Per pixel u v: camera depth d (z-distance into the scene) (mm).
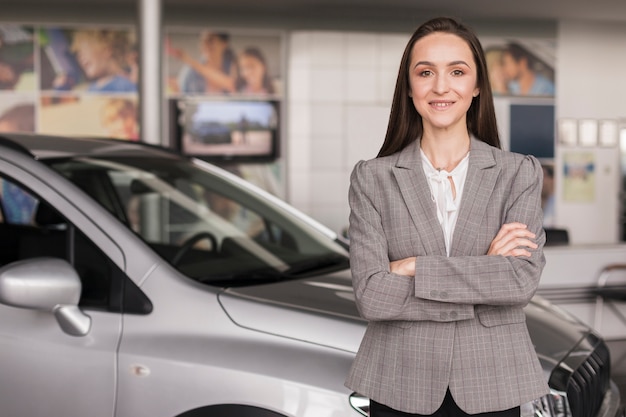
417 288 1734
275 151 10477
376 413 1853
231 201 3412
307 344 2303
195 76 10227
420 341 1781
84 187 2951
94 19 9914
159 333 2373
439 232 1820
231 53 10297
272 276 2789
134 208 3156
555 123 11266
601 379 2662
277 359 2275
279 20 10375
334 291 2643
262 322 2355
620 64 11391
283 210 3496
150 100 6188
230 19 10242
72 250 2541
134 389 2346
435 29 1880
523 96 11156
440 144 1899
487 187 1837
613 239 11531
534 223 1821
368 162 1925
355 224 1882
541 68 11164
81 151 3152
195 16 10164
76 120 10000
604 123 11422
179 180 3361
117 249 2484
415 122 1951
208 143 10312
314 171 10562
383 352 1830
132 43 10008
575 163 11367
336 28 10500
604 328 6066
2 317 2482
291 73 10461
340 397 2207
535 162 1878
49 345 2422
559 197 11359
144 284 2434
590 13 10617
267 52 10375
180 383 2305
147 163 3352
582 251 6000
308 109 10508
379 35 10609
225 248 3205
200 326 2365
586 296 6016
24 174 2646
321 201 10594
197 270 2873
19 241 3471
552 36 11164
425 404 1773
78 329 2410
